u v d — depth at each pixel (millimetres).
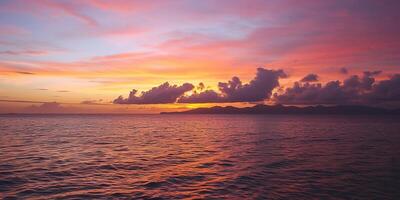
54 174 20750
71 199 15078
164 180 19125
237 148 36000
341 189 16969
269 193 16156
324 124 113812
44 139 46031
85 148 35156
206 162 25859
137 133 61875
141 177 19984
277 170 22344
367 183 18297
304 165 24422
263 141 45031
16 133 58188
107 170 22266
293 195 15789
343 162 25844
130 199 15164
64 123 112750
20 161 25875
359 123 123625
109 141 43938
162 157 28656
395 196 15641
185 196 15672
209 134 60281
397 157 28734
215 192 16391
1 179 19109
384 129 79438
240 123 125375
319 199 15164
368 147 37156
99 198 15289
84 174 20828
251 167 23578
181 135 57281
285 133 63312
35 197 15398
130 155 29859
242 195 15820
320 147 37062
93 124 106062
